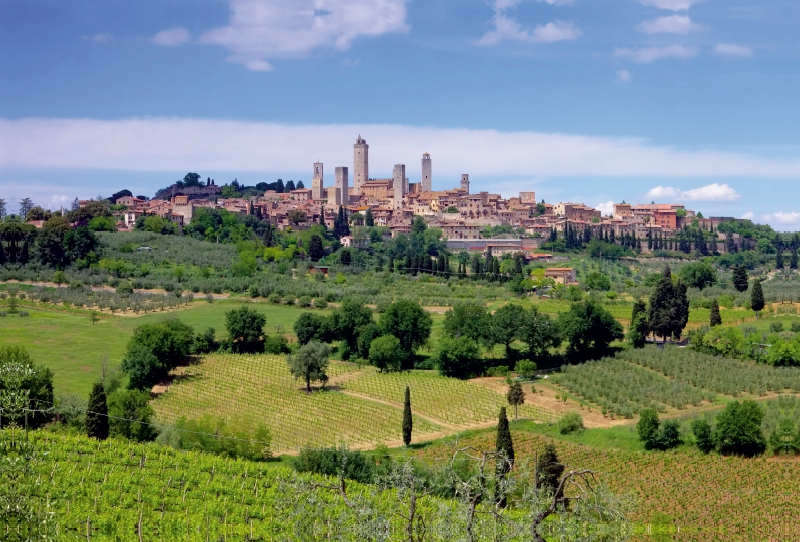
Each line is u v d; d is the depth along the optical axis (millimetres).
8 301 175875
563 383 135125
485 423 118188
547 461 79500
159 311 182875
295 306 195250
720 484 90875
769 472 92938
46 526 39594
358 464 88875
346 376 144125
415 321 155375
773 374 129375
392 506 44094
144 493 80438
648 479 93250
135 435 102375
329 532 35844
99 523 70125
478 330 152375
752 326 158375
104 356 138375
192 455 91750
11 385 44531
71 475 80500
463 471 43875
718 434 98438
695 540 78000
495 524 33469
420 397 131500
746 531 79938
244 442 99938
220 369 144125
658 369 139625
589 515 33938
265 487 85500
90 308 180750
